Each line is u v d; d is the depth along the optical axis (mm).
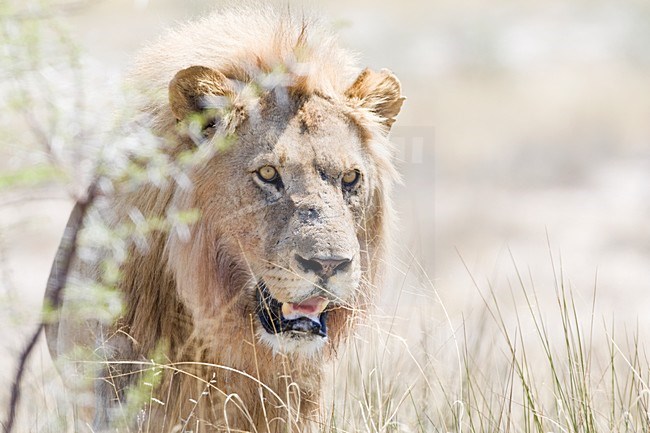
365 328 10766
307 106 9617
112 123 8703
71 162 7898
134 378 9312
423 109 43375
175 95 9414
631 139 39281
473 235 28219
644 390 10273
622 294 23391
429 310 12242
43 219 8281
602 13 55312
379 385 10625
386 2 57500
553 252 26891
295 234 9070
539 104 44188
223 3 11086
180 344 9531
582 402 9867
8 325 7738
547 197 32719
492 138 39719
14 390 7605
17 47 7734
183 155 9086
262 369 9562
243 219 9320
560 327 19000
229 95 9477
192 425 9383
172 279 9453
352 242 9211
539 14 56375
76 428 9383
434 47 51062
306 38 10016
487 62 49156
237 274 9484
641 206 31797
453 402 10961
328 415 10406
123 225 9086
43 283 18234
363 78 10219
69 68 7906
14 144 7773
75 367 9375
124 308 9242
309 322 9242
